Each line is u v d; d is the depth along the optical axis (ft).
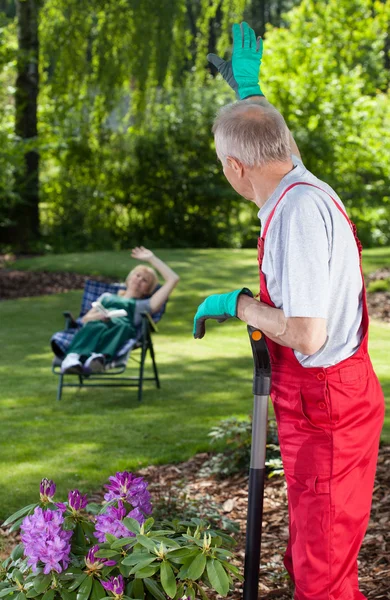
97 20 59.47
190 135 63.52
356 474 6.73
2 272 47.85
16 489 13.96
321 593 6.71
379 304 34.73
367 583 9.61
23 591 6.91
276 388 6.88
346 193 67.62
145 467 15.42
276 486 13.64
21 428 18.33
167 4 56.75
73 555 7.14
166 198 63.93
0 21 53.67
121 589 6.59
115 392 22.40
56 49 57.62
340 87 67.15
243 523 12.23
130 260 51.19
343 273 6.58
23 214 59.72
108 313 22.09
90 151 61.41
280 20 128.77
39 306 38.37
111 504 7.63
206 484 14.26
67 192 62.39
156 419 19.15
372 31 86.28
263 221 6.86
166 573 6.57
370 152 67.92
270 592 9.67
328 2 85.20
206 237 64.64
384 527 11.27
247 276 44.88
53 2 57.77
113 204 63.82
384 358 25.70
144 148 62.44
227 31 63.05
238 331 32.17
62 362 21.43
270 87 66.90
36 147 56.65
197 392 22.18
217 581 6.60
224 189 63.57
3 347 28.91
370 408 6.80
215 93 64.64
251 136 6.69
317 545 6.66
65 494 13.73
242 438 14.96
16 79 57.93
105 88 58.08
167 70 58.80
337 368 6.64
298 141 64.85
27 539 6.91
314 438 6.64
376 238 68.03
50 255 55.93
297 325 6.31
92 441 17.19
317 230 6.37
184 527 7.82
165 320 34.22
